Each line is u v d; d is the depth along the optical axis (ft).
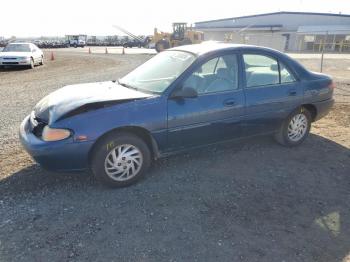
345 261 9.08
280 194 12.46
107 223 10.44
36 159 11.80
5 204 11.43
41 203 11.55
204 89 13.89
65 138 11.51
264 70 15.60
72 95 13.32
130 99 12.53
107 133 12.10
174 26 105.81
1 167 14.26
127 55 98.94
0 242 9.50
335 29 160.45
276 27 179.11
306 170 14.51
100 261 8.80
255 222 10.67
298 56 99.91
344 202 12.05
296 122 16.84
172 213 11.05
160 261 8.84
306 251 9.41
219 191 12.53
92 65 64.80
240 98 14.58
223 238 9.84
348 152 16.63
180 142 13.60
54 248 9.28
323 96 17.34
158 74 14.44
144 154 12.92
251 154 16.03
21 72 53.88
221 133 14.47
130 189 12.62
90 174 13.76
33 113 13.48
